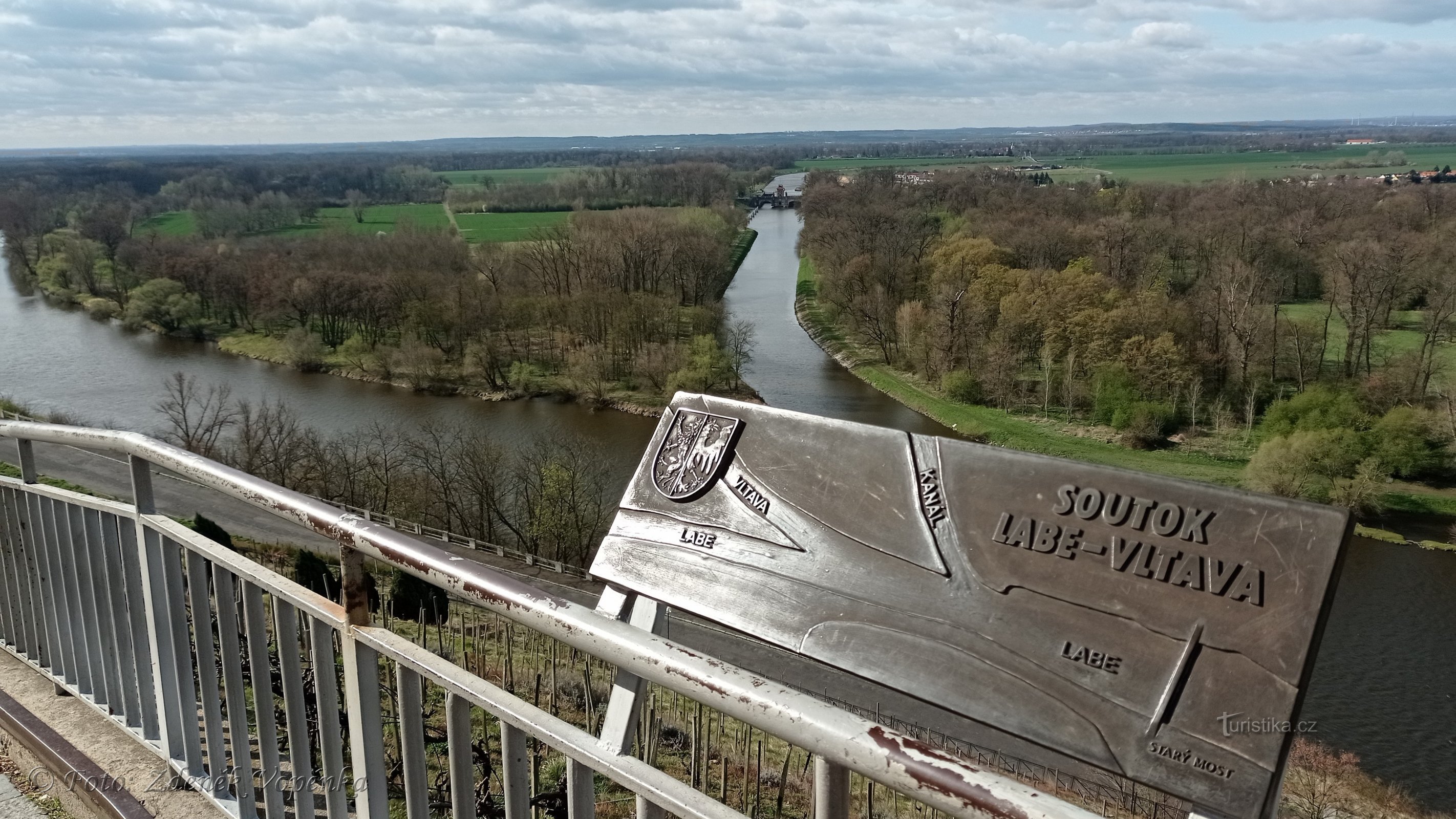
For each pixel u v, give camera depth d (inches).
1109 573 77.3
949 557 85.7
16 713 159.3
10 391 1993.1
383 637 96.0
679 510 105.9
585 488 1359.5
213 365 2304.4
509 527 1331.2
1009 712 78.3
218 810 135.7
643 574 104.7
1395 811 756.6
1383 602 1186.0
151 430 1734.7
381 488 1403.8
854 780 464.4
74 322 2780.5
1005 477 84.7
